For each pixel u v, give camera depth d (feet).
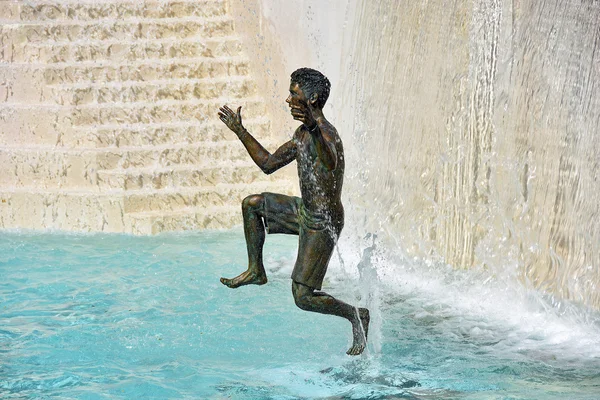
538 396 34.53
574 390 35.14
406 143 56.24
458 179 51.83
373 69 60.39
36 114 73.56
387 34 58.49
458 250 52.08
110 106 75.51
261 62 79.36
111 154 71.20
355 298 47.98
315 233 34.30
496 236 48.91
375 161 59.88
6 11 82.28
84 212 68.13
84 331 43.88
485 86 49.55
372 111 60.39
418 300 48.73
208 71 81.66
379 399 34.53
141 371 38.19
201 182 72.18
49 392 35.78
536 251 46.16
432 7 53.47
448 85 52.21
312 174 33.71
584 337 41.88
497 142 48.55
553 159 44.80
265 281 35.91
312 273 34.60
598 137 42.04
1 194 69.51
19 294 50.98
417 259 54.95
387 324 44.55
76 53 79.41
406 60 56.24
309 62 69.62
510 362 38.75
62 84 77.00
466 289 49.73
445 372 37.52
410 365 38.47
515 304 46.98
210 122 77.41
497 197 48.78
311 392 35.42
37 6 82.23
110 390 35.88
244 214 35.37
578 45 43.06
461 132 51.31
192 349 41.09
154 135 74.49
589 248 42.73
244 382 36.58
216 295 50.14
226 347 41.27
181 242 64.23
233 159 74.90
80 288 52.19
